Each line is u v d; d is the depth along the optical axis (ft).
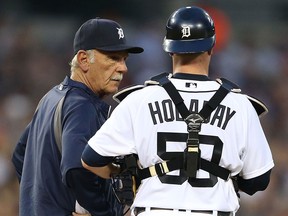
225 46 198.18
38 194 56.85
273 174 140.05
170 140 50.80
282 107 184.44
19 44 198.39
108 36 57.16
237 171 51.78
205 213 50.57
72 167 53.26
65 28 208.44
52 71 194.18
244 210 133.59
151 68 192.34
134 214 52.01
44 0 211.41
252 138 51.88
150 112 51.26
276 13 221.05
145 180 51.31
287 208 134.31
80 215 55.93
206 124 51.03
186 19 52.34
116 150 51.60
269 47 208.95
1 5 210.59
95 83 57.62
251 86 196.03
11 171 137.80
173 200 50.52
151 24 210.38
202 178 50.75
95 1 211.61
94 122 55.57
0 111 170.30
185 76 52.06
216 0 216.13
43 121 57.47
